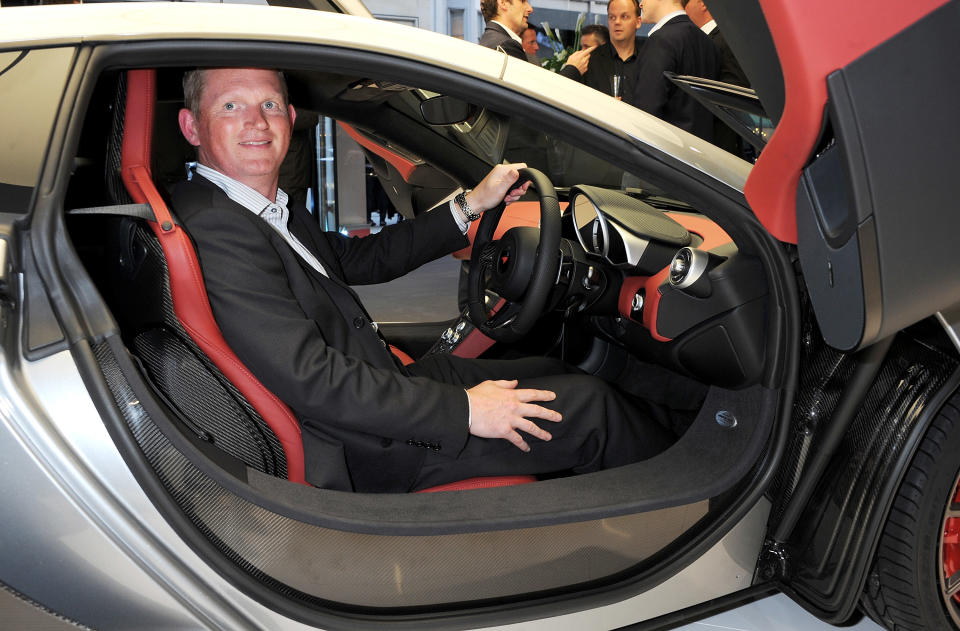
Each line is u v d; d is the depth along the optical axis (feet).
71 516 3.09
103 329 3.10
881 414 4.04
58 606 3.23
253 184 4.30
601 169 6.61
